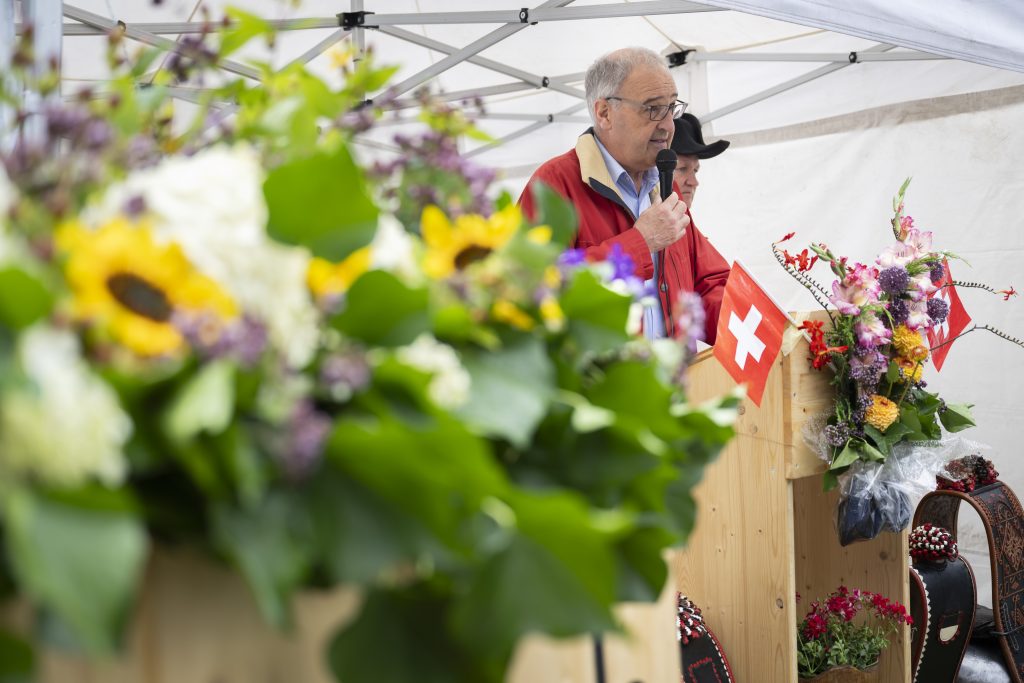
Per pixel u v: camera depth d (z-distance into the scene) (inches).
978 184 189.6
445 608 26.3
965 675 131.8
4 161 25.4
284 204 25.7
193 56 35.9
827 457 99.7
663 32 205.8
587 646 35.8
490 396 28.4
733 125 221.9
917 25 133.9
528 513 24.6
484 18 165.2
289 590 23.0
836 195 209.2
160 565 24.4
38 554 19.4
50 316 21.3
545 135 249.0
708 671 97.2
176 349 22.7
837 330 99.1
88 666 23.8
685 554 108.0
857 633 112.2
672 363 37.2
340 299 25.9
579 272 33.1
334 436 23.5
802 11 119.0
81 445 19.9
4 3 70.5
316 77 35.4
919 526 133.5
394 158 36.1
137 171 29.0
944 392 192.9
